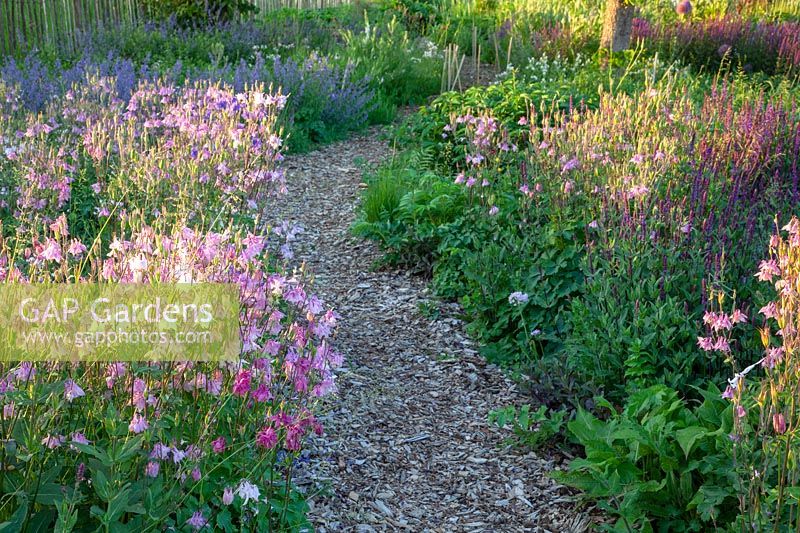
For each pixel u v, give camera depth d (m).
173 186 4.89
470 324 5.23
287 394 3.26
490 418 4.12
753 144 6.12
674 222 4.51
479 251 5.64
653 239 4.52
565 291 4.92
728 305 4.18
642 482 3.26
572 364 4.29
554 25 15.34
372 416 4.25
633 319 4.23
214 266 2.76
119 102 6.46
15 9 11.66
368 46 13.09
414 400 4.46
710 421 3.39
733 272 4.35
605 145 5.82
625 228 4.54
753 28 13.83
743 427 2.81
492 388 4.61
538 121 8.27
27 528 2.29
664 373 3.92
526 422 3.97
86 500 2.46
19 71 8.91
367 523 3.42
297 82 10.13
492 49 14.80
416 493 3.68
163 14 14.00
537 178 5.59
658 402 3.54
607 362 4.17
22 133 5.64
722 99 7.42
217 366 2.72
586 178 5.43
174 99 6.71
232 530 2.77
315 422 2.96
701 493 3.13
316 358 2.89
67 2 12.63
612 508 3.30
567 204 5.31
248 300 2.77
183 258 2.72
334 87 10.39
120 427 2.33
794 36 12.98
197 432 2.77
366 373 4.70
